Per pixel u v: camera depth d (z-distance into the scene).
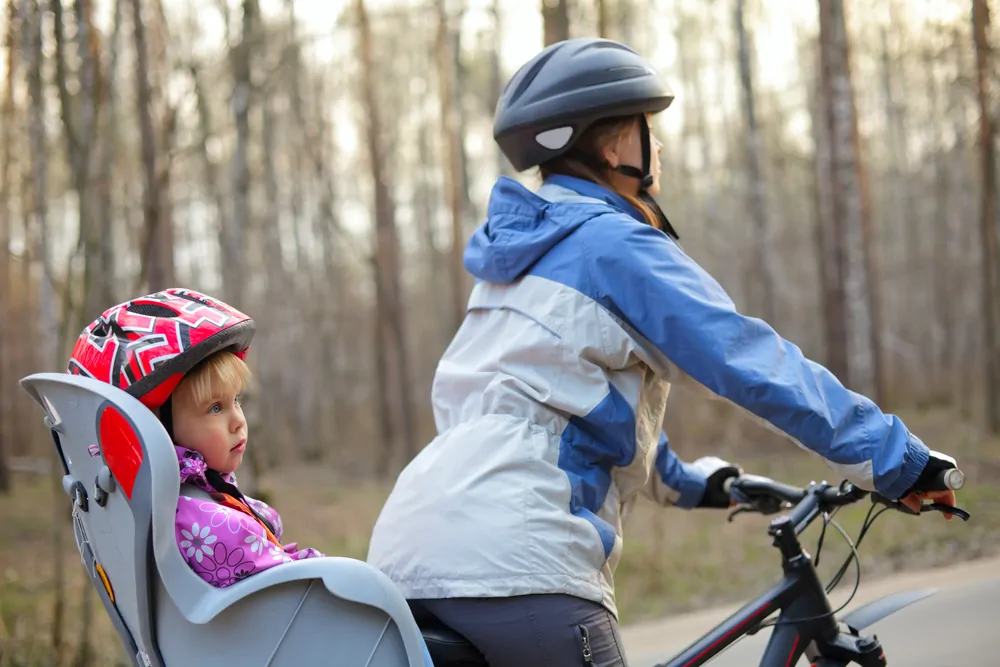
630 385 1.84
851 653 1.94
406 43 30.00
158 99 7.41
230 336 1.63
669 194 32.97
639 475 1.91
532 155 2.05
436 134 30.94
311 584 1.48
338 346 26.97
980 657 3.20
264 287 24.55
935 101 26.98
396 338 18.06
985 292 14.48
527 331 1.85
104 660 4.49
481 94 25.92
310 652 1.47
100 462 1.53
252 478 6.34
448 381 1.98
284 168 26.72
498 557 1.73
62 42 4.62
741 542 7.03
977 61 14.48
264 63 7.38
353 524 9.73
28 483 16.14
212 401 1.67
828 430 1.71
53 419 1.61
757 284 26.48
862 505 7.46
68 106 4.64
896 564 5.55
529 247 1.88
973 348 25.75
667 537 7.32
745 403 1.73
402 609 1.47
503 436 1.81
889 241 33.00
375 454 20.22
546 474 1.78
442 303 29.89
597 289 1.81
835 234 14.10
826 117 14.12
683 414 14.87
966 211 26.06
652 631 4.78
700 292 1.78
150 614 1.50
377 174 18.14
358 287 29.56
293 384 23.86
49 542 9.41
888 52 30.59
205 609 1.46
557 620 1.72
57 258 12.52
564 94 1.97
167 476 1.45
